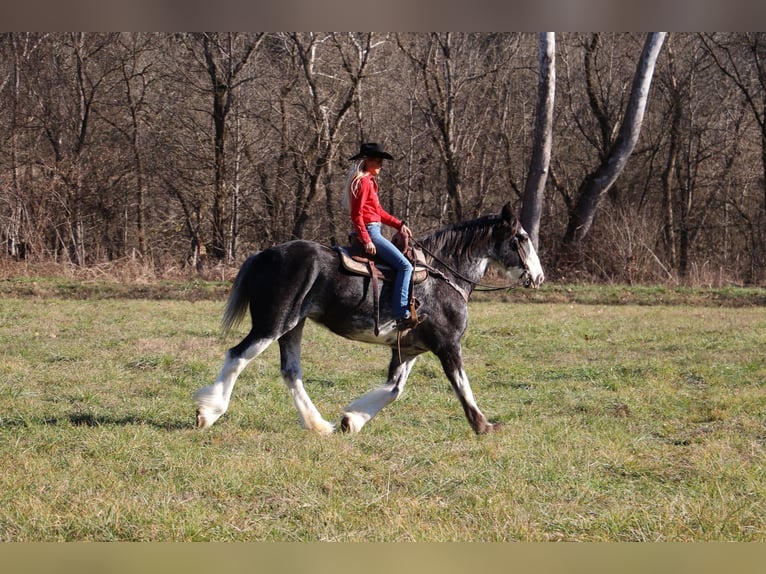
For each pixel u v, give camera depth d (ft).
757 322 55.01
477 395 31.91
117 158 95.55
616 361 39.81
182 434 24.13
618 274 85.20
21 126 91.50
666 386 33.22
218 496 18.69
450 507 18.30
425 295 25.05
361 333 24.77
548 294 72.33
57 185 91.20
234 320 25.18
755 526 17.16
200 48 92.79
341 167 96.99
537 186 83.30
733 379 34.99
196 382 33.17
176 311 56.85
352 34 92.84
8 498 17.87
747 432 25.94
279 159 94.73
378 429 26.07
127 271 77.25
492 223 26.63
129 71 94.58
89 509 17.22
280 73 94.99
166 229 97.04
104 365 36.17
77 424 25.44
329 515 17.25
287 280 24.04
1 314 52.95
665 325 53.42
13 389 30.30
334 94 94.79
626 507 18.07
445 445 23.53
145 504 17.63
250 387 32.17
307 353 41.22
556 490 19.56
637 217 89.71
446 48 94.22
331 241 96.53
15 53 91.66
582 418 28.17
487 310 61.05
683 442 24.99
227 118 92.73
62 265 79.30
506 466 21.30
